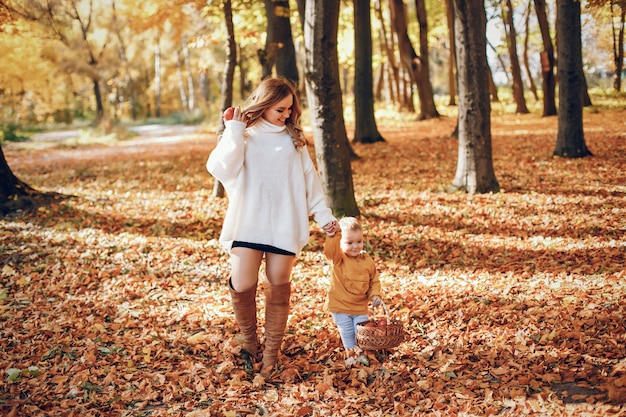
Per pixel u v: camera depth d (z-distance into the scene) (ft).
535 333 14.88
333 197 29.17
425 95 87.20
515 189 34.71
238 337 15.31
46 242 25.39
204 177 44.98
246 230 12.77
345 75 147.84
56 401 12.41
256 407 12.17
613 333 14.15
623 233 24.34
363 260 14.05
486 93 33.94
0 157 30.94
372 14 97.04
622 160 40.70
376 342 12.53
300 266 23.00
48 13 38.58
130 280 21.16
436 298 18.44
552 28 105.70
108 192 38.86
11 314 17.84
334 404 12.11
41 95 116.26
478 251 23.93
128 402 12.51
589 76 123.65
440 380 12.84
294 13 53.78
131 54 161.89
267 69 46.24
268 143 12.89
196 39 35.24
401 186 38.17
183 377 13.44
